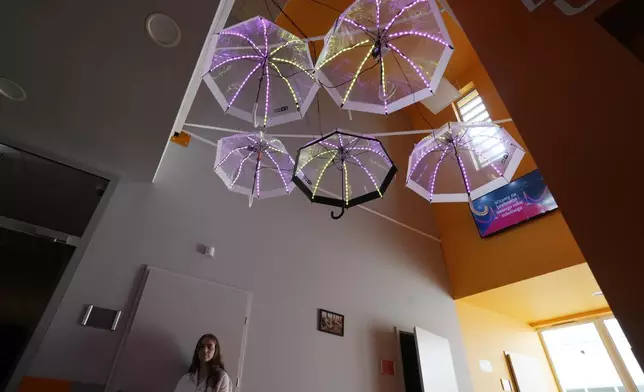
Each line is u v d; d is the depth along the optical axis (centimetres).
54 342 238
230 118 428
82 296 259
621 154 129
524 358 547
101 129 265
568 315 570
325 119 543
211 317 304
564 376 562
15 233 254
